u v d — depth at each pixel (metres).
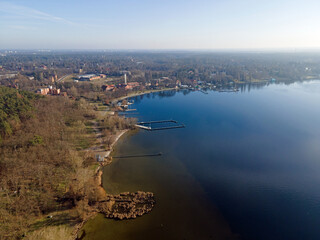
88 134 154.38
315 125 174.12
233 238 75.88
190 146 143.75
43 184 91.94
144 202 91.56
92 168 115.31
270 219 83.81
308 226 80.62
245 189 100.62
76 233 75.94
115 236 75.62
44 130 135.88
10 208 77.00
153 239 74.81
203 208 89.19
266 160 124.44
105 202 90.69
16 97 171.50
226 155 131.00
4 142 117.06
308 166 117.38
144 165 120.88
